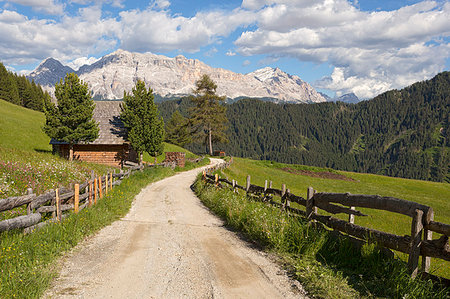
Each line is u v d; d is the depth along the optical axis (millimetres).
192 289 5000
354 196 6422
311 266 5914
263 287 5145
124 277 5438
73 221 8445
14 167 13438
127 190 17234
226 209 11852
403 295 4660
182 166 41812
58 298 4496
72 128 29688
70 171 17328
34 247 6191
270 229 7906
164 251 7129
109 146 36062
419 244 4945
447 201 39125
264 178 42062
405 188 49562
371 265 5625
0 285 4473
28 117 59750
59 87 28953
